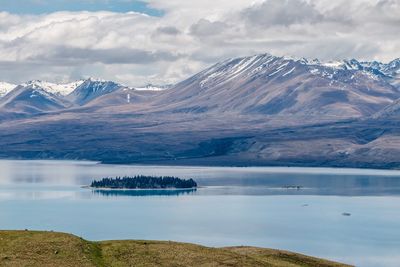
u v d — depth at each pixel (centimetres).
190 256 15425
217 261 15238
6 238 15175
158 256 15238
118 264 14475
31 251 14350
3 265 13388
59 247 14725
